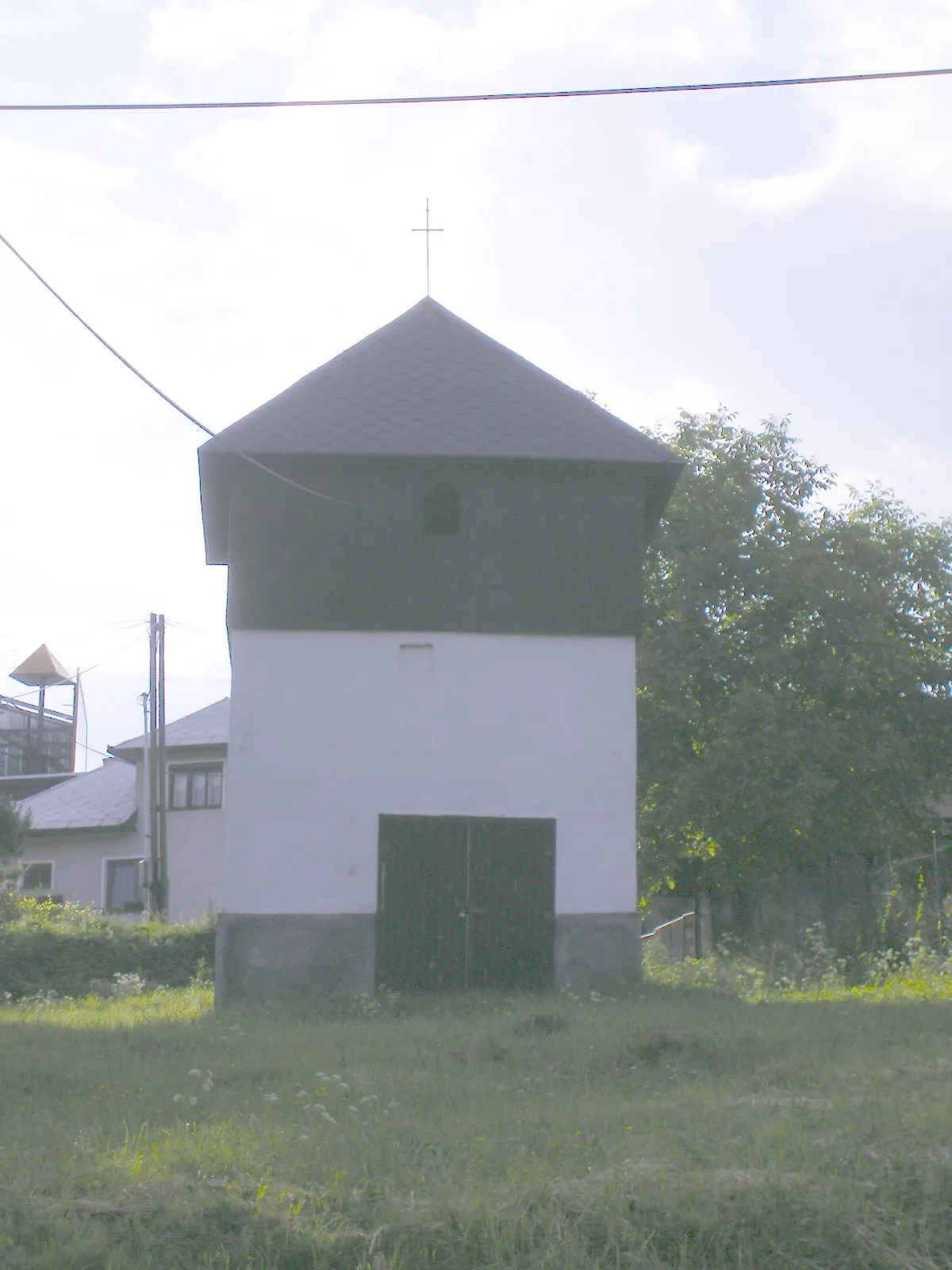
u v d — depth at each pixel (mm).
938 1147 7586
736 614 29438
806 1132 8156
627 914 19484
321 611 19812
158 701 37562
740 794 26766
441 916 19391
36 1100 10164
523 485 20250
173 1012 18297
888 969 21922
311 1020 16422
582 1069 11477
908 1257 6500
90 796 45094
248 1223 6895
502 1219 6836
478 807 19625
